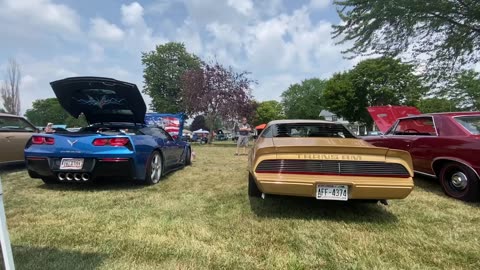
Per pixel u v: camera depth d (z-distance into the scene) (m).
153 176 5.15
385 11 9.19
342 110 35.38
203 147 17.53
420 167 4.86
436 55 9.88
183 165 7.26
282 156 3.04
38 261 2.17
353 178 2.91
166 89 40.59
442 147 4.33
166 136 6.27
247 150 13.52
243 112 22.75
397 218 3.29
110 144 4.31
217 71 22.86
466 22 8.90
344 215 3.36
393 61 10.91
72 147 4.29
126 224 2.99
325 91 37.97
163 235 2.71
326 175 2.95
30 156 4.45
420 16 9.02
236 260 2.25
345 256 2.35
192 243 2.54
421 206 3.78
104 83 4.62
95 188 4.70
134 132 5.32
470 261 2.30
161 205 3.71
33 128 7.28
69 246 2.45
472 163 3.88
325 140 3.55
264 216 3.29
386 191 2.89
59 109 74.75
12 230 2.79
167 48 40.28
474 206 3.80
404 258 2.33
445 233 2.85
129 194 4.29
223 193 4.39
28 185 4.86
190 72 23.52
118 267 2.10
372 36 10.09
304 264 2.21
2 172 6.28
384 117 10.23
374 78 31.78
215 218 3.22
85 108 5.31
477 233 2.86
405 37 9.62
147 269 2.08
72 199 3.97
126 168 4.38
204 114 23.55
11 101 37.69
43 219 3.12
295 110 65.31
